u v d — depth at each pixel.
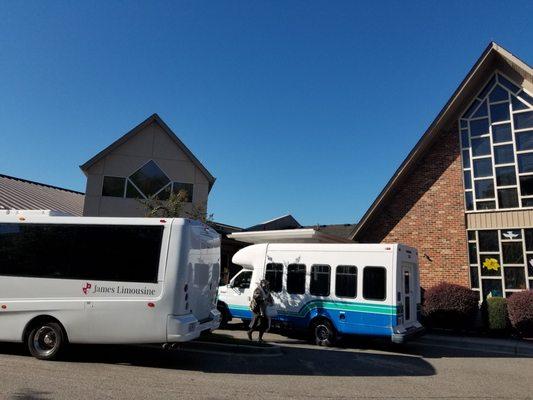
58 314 8.07
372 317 10.85
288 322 12.00
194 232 8.38
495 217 16.25
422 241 17.48
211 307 9.35
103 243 8.20
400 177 17.94
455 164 17.41
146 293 7.80
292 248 12.43
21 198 20.27
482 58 16.73
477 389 7.31
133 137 21.70
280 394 6.47
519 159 16.23
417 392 6.95
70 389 6.27
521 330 12.95
